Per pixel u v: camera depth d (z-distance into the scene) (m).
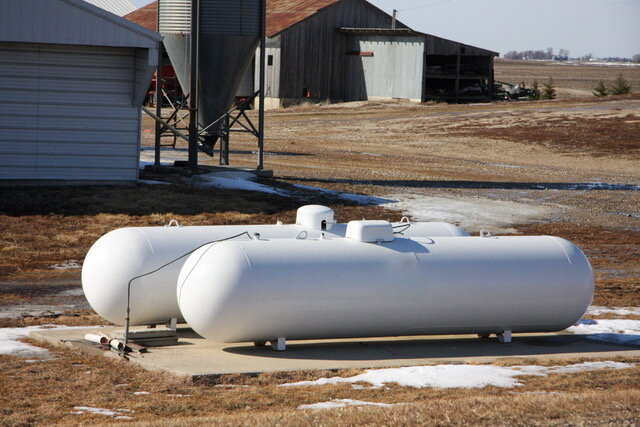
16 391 16.25
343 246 20.53
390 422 12.98
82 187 45.34
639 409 13.40
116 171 46.56
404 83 116.44
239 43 52.16
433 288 20.55
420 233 24.45
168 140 79.00
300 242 20.42
